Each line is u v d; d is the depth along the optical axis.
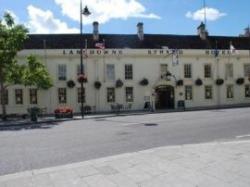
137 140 14.45
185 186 6.96
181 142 13.67
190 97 42.09
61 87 38.84
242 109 33.25
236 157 9.23
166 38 43.88
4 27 29.91
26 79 31.05
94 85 39.38
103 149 12.55
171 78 41.22
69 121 27.30
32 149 13.01
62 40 40.72
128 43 41.88
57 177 8.24
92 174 8.34
